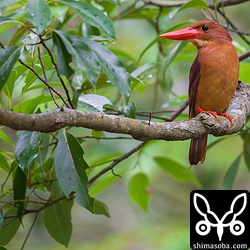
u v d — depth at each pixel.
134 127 5.62
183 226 13.61
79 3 5.56
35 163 7.63
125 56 8.56
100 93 8.20
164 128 5.86
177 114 8.09
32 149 6.25
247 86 7.85
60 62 5.29
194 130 6.07
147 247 13.32
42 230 13.10
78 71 7.40
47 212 7.54
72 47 5.27
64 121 5.12
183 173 9.05
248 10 13.99
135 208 14.59
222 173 13.61
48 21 4.92
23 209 6.93
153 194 14.49
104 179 8.83
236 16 13.98
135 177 9.05
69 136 6.24
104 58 5.39
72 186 6.13
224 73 7.49
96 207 7.37
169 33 7.86
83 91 7.28
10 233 7.38
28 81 6.51
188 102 8.10
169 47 9.64
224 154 13.51
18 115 4.84
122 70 5.44
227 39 7.77
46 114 5.04
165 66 7.87
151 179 13.32
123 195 14.73
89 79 5.20
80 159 6.20
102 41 6.67
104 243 13.77
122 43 13.78
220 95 7.57
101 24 5.48
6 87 6.41
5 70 5.11
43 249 13.10
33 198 12.17
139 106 13.45
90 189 8.98
